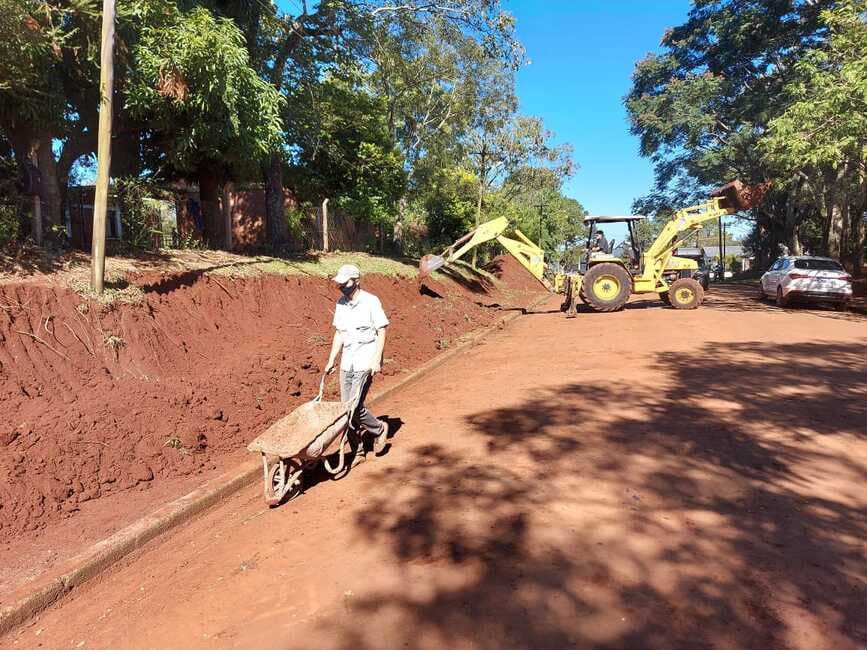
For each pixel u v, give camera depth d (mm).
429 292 17344
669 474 4758
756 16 26906
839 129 14164
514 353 11570
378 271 15344
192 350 7457
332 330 10633
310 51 14234
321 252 16391
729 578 3232
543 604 3057
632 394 7434
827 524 3854
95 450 4957
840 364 8914
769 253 47500
